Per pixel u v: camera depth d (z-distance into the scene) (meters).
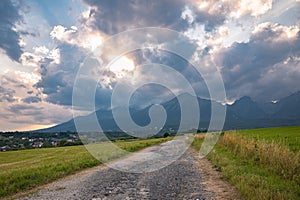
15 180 14.59
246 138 24.70
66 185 13.91
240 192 10.30
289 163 12.52
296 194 9.30
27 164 28.09
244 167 14.62
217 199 10.00
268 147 16.17
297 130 50.72
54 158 32.03
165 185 12.82
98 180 14.77
